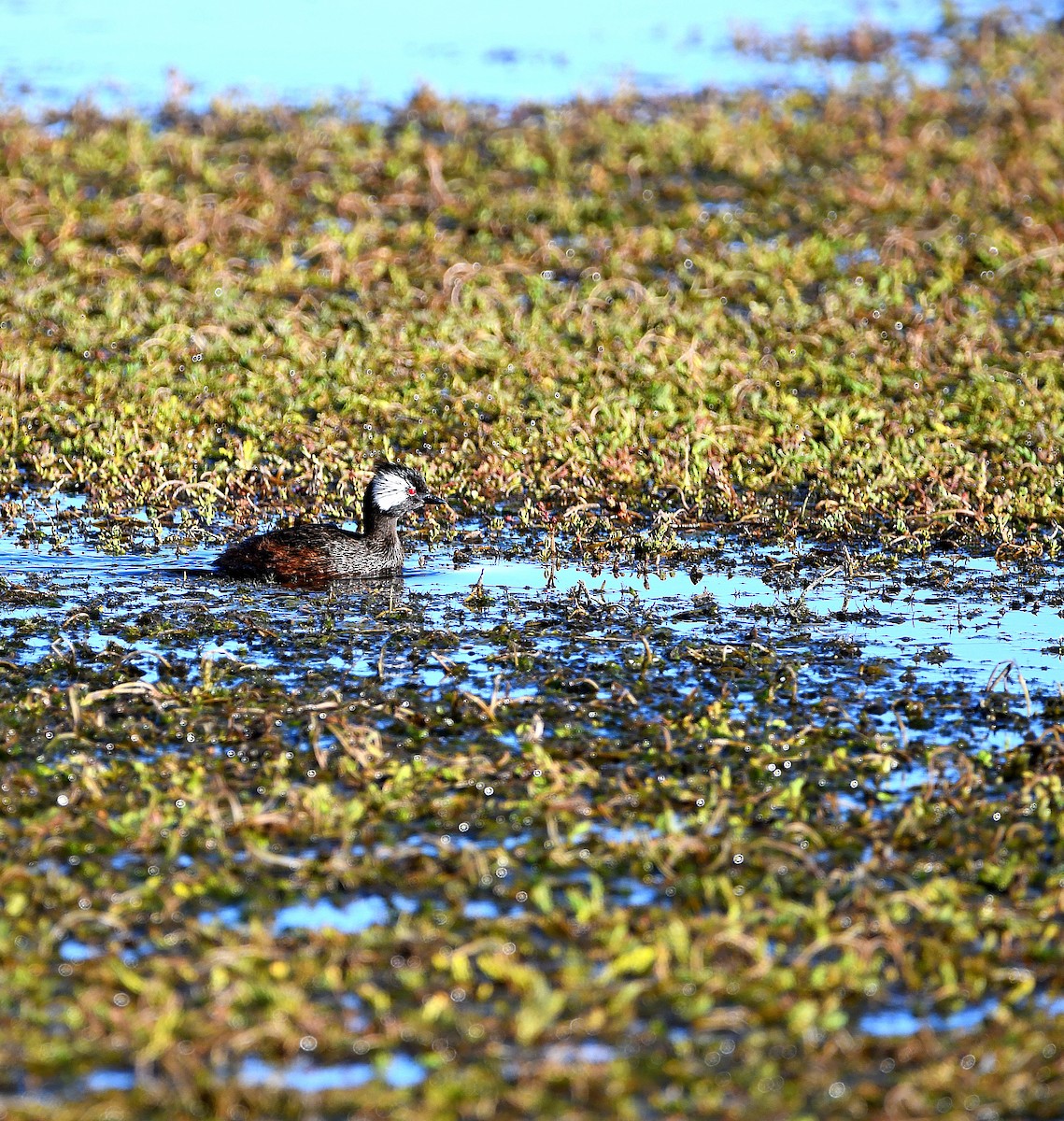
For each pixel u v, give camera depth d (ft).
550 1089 41.55
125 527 89.92
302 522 90.99
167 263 139.33
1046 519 91.97
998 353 119.24
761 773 59.41
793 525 90.94
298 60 204.13
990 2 233.14
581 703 65.87
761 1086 41.81
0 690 66.28
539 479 98.37
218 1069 41.98
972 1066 42.88
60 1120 39.63
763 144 170.91
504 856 52.49
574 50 210.59
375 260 137.28
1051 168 165.37
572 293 130.52
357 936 48.03
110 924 48.44
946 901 50.39
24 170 158.81
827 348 121.19
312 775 58.59
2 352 116.67
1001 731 64.13
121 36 215.31
